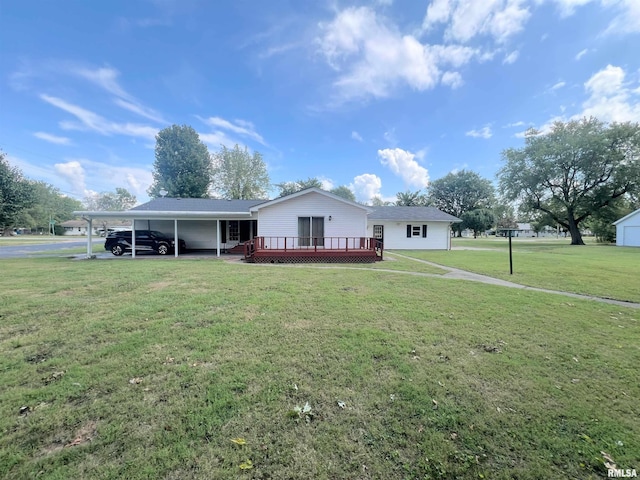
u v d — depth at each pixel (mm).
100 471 1712
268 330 4012
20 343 3525
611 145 27562
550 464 1801
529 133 31094
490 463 1807
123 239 15445
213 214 14516
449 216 21969
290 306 5180
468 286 7199
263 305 5219
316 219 14539
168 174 36219
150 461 1784
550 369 3008
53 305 5098
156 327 4078
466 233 71312
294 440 1975
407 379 2773
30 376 2773
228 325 4184
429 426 2129
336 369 2947
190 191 36438
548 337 3877
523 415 2262
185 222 18125
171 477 1676
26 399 2398
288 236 14398
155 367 2959
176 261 12453
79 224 63906
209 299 5582
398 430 2082
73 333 3846
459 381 2748
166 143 35969
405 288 6902
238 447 1906
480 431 2082
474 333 3994
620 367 3068
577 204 29688
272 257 12875
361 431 2070
